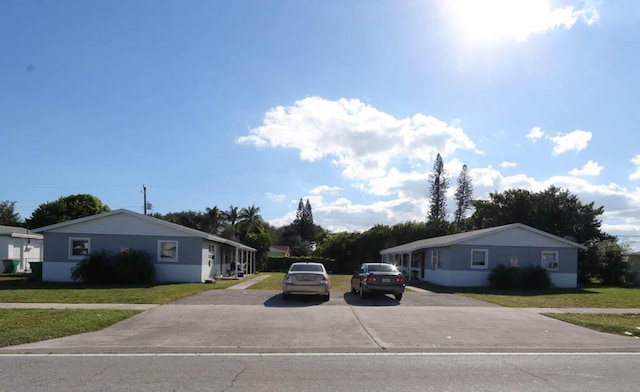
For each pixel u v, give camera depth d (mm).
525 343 9969
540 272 27172
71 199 53000
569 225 40750
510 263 28031
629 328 11844
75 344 9180
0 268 34406
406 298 18516
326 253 55562
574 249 28656
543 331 11477
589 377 7145
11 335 9594
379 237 54562
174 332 10500
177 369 7277
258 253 51562
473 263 27922
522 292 23719
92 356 8172
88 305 14680
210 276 29188
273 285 24281
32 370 7125
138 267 24250
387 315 13500
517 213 44125
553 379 7000
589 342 10195
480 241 28047
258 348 9023
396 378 6926
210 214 66938
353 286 20875
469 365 7867
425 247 30891
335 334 10539
